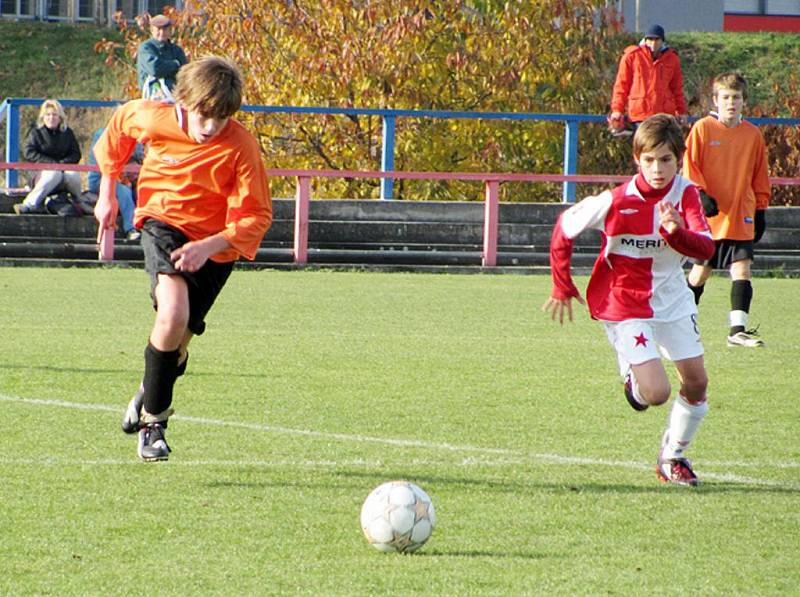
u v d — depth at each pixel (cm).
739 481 2120
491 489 2025
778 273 6612
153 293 2069
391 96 8181
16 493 1936
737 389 3077
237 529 1762
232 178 2052
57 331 3866
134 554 1638
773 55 12000
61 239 6381
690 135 3797
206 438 2378
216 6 8312
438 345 3762
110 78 11456
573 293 2152
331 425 2533
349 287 5506
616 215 2067
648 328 2080
